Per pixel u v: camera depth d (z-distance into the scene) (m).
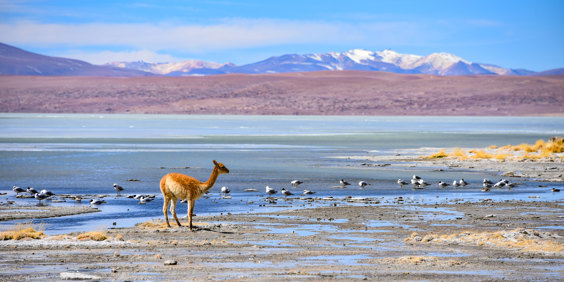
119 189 65.81
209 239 37.62
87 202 57.28
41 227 42.03
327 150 138.75
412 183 71.75
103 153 124.75
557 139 128.50
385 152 131.38
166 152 129.50
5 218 46.53
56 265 29.38
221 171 41.69
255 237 38.38
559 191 66.44
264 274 27.53
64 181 75.75
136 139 179.88
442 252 33.38
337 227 42.50
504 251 33.59
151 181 76.12
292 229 41.66
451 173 87.69
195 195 41.56
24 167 93.69
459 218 46.78
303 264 30.02
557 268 29.19
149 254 32.47
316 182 75.75
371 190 68.00
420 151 133.38
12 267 28.86
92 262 30.20
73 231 41.25
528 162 102.19
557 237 37.16
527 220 45.75
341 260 31.06
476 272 28.23
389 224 43.91
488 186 68.88
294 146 153.12
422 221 45.31
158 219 46.50
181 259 31.12
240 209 52.56
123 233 39.66
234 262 30.45
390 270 28.59
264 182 75.44
